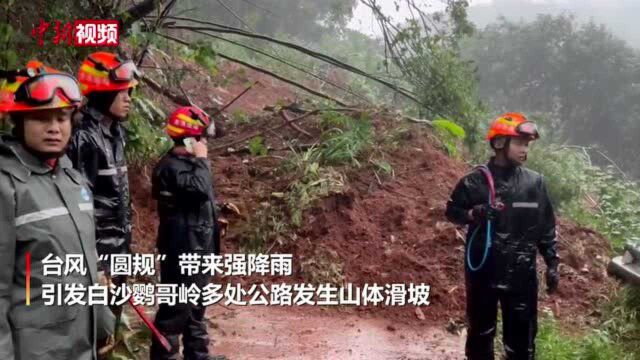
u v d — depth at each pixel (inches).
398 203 295.7
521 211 177.2
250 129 380.2
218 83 415.2
